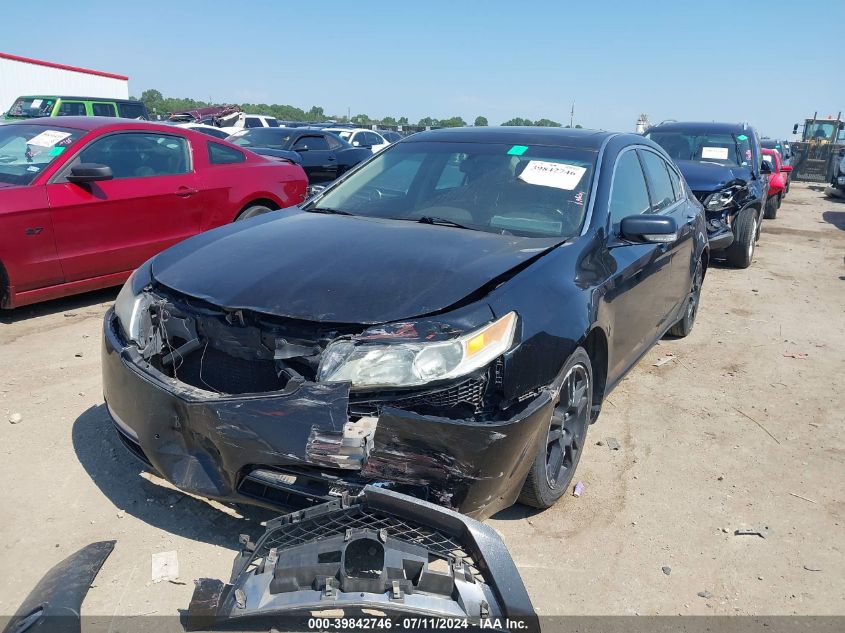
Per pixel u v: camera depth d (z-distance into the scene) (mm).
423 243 3221
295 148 12758
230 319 2729
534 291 2906
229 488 2607
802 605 2783
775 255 10648
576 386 3268
